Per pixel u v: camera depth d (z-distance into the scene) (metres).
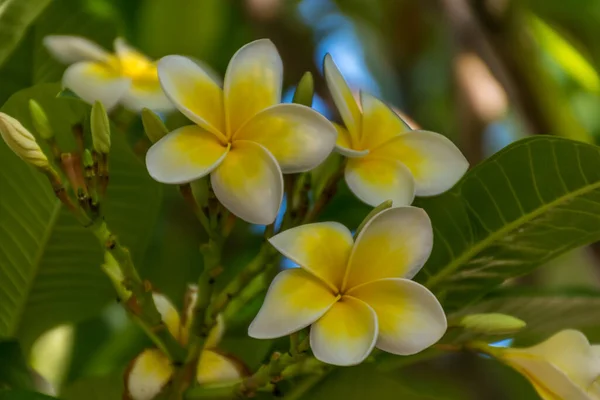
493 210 1.01
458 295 1.03
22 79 1.08
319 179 1.00
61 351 1.12
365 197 0.96
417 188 0.98
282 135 0.94
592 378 0.97
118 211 1.06
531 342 1.10
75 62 1.03
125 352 1.16
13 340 1.01
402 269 0.94
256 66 0.96
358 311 0.93
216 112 0.95
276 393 0.98
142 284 0.97
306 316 0.93
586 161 0.98
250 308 1.07
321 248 0.94
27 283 1.06
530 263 1.02
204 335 0.97
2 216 1.04
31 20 1.04
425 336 0.93
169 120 1.03
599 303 1.06
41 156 0.95
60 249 1.05
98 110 0.95
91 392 1.07
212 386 0.98
